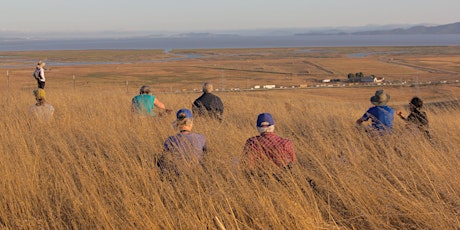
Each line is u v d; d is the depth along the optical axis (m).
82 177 4.77
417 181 4.82
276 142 5.09
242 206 4.11
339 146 6.29
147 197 4.36
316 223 3.74
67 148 6.03
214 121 8.26
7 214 4.07
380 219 3.90
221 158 5.38
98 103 11.50
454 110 13.16
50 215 3.94
